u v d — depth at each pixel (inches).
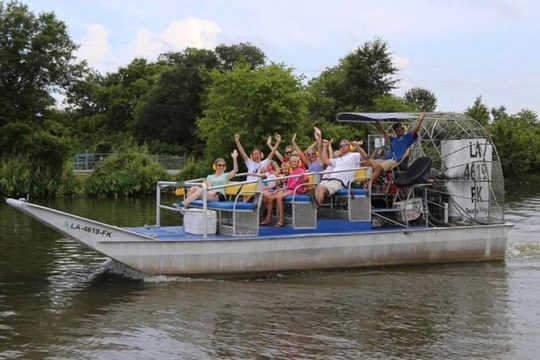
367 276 460.4
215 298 393.4
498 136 2422.5
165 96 2546.8
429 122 545.0
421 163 500.4
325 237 461.7
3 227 736.3
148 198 1430.9
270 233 456.4
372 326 341.1
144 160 1568.7
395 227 502.0
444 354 298.2
